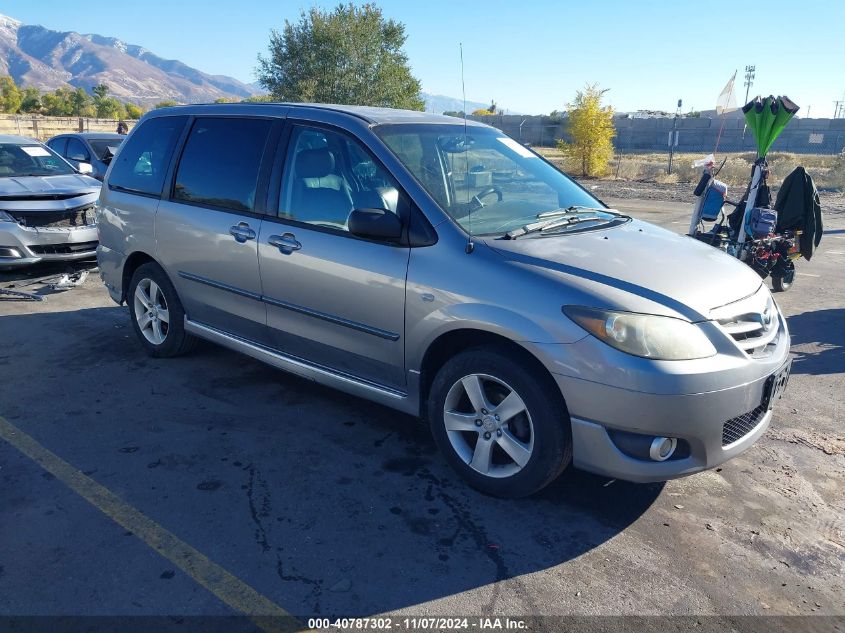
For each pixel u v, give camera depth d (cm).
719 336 303
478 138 434
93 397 455
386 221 342
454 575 283
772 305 358
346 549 298
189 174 474
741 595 276
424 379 360
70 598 263
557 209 401
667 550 304
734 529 322
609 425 296
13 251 727
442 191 361
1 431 403
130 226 514
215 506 329
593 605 267
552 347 300
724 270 347
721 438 304
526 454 323
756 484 365
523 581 280
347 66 3089
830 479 372
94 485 346
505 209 379
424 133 404
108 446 388
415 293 343
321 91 3052
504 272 319
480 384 334
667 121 4262
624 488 356
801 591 279
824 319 697
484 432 338
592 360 293
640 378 286
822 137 3519
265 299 420
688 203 1856
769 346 333
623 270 320
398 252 352
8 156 852
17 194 740
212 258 450
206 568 283
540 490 346
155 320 524
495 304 316
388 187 364
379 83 3116
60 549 293
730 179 2341
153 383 481
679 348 291
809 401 482
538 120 4356
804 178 801
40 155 888
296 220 402
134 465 367
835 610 269
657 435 293
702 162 860
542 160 463
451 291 330
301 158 407
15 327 604
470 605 265
